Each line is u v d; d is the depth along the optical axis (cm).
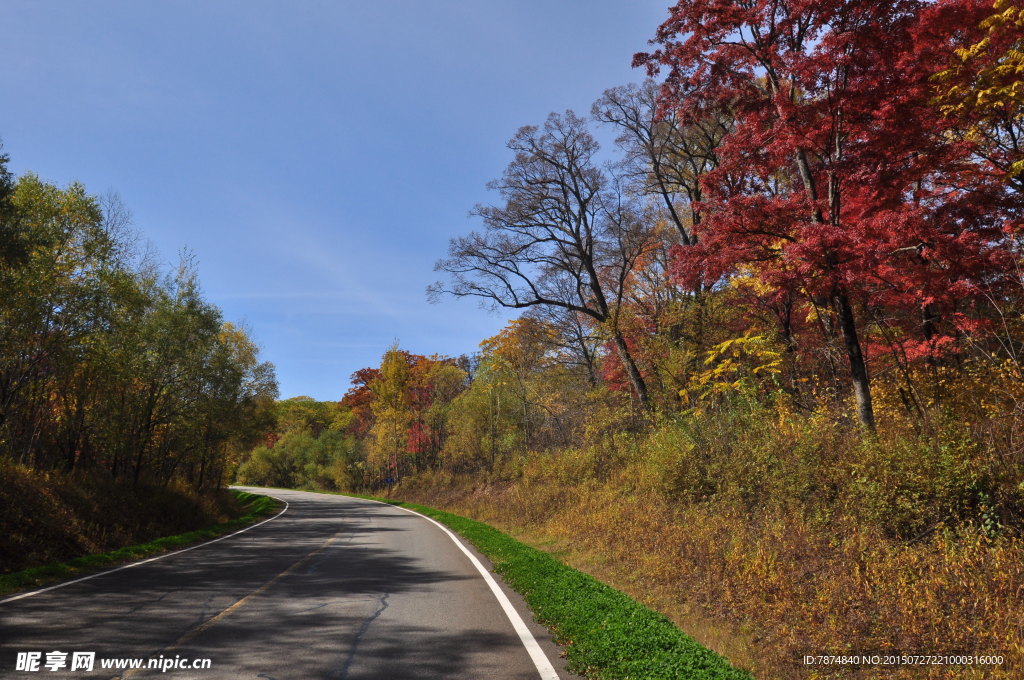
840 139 1113
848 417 1137
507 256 2562
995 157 1120
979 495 718
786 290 1091
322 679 487
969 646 510
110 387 2120
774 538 877
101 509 1684
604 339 2459
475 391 4425
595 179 2491
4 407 1736
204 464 3275
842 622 592
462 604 797
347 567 1163
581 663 516
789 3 1077
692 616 736
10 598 835
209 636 623
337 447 7206
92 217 1842
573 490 1992
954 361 1112
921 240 1003
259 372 3472
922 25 966
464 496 3631
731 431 1384
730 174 1314
